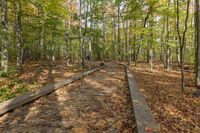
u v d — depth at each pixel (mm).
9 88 11445
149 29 22453
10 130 5469
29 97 8109
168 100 9523
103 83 12945
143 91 11086
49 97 9047
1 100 8984
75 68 24109
